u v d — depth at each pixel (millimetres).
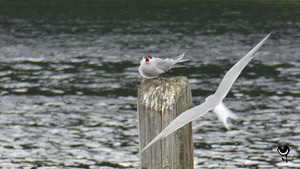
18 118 16156
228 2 41406
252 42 28297
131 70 22453
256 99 17766
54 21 35562
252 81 20297
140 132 5449
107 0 43531
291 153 12883
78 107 17234
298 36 29688
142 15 37031
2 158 12898
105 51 26594
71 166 12375
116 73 21984
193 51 26203
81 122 15672
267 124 15117
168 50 26594
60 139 14234
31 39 29922
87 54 25938
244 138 14039
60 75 21766
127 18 36062
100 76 21469
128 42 28703
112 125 15328
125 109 16953
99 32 31797
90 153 13148
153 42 28594
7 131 14922
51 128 15156
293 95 18141
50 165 12461
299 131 14477
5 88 19734
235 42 28266
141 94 5434
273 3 40688
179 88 5359
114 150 13336
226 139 13977
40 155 13109
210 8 38969
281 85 19594
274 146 13398
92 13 38156
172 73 22000
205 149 13297
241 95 18297
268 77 20953
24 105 17562
